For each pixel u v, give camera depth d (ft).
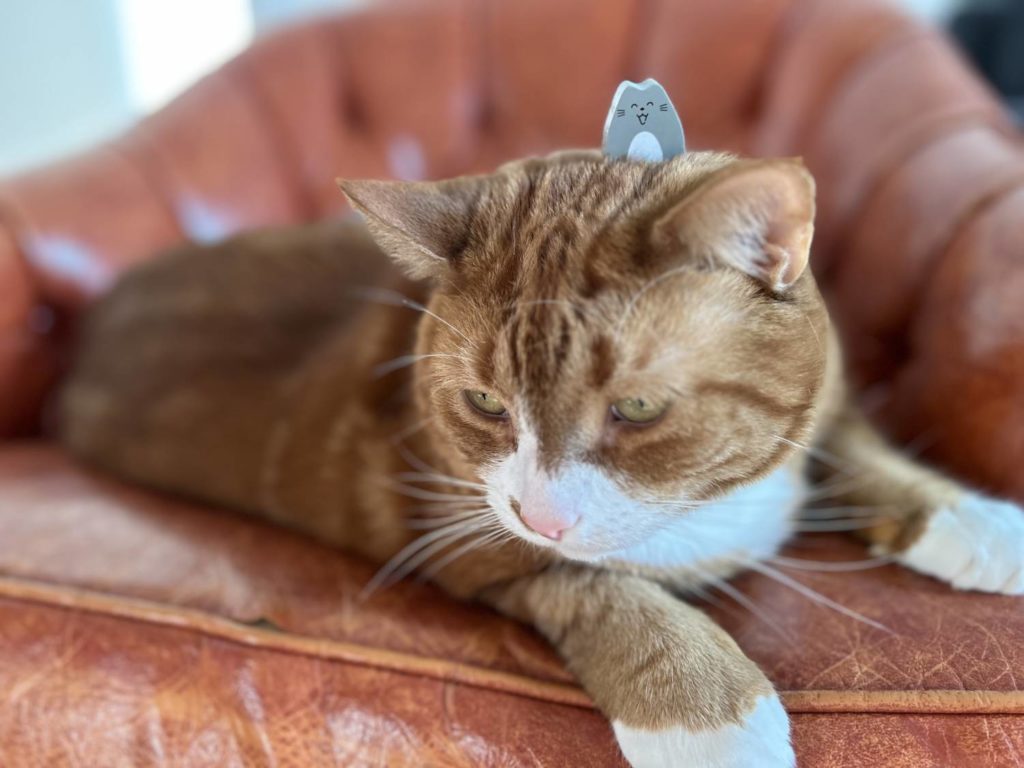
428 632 0.86
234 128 1.60
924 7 1.97
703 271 0.71
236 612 0.87
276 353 1.27
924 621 0.77
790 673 0.75
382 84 1.64
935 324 1.01
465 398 0.82
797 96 1.42
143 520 1.09
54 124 2.25
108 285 1.47
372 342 1.14
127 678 0.83
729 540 0.89
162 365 1.30
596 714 0.77
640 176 0.78
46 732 0.83
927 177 1.13
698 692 0.72
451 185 0.84
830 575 0.88
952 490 0.91
